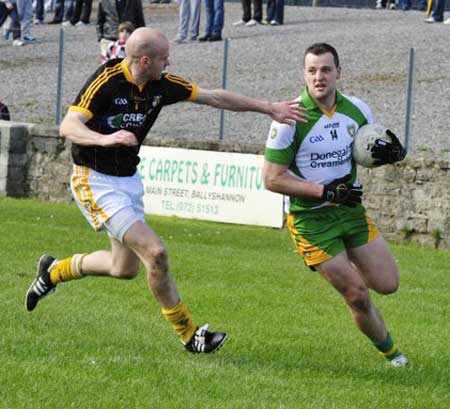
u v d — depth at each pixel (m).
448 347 22.17
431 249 39.12
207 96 18.59
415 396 17.48
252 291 27.95
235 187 42.97
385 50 62.56
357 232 18.73
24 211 43.91
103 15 49.69
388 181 40.22
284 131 18.42
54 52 68.44
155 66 17.91
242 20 72.62
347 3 85.81
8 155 48.09
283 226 41.84
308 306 26.36
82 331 21.36
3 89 59.31
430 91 53.41
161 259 18.17
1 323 21.61
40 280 20.11
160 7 83.12
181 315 19.06
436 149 43.94
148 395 16.50
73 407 15.68
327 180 18.72
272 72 59.50
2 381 16.89
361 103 19.14
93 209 18.44
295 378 18.36
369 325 19.06
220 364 19.05
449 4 82.12
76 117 17.62
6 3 69.62
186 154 44.25
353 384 18.11
